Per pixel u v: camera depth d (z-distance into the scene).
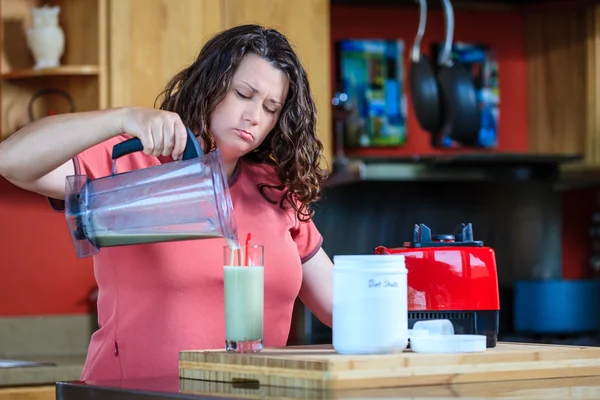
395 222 4.46
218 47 1.96
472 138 3.64
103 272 1.99
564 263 4.73
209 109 1.96
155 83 3.66
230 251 1.66
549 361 1.66
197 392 1.44
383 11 4.44
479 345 1.64
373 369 1.47
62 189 1.89
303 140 2.09
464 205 4.57
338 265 1.60
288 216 2.14
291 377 1.47
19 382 3.15
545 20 4.57
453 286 1.80
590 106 4.36
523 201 4.66
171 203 1.68
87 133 1.72
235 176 2.08
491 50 4.59
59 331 3.93
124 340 1.95
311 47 3.92
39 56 3.69
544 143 4.56
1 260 3.88
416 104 3.63
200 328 1.96
